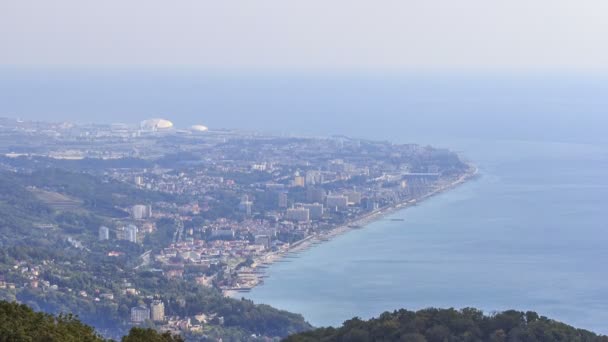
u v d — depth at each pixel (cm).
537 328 18062
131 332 15038
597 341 17812
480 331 18500
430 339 18338
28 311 14962
